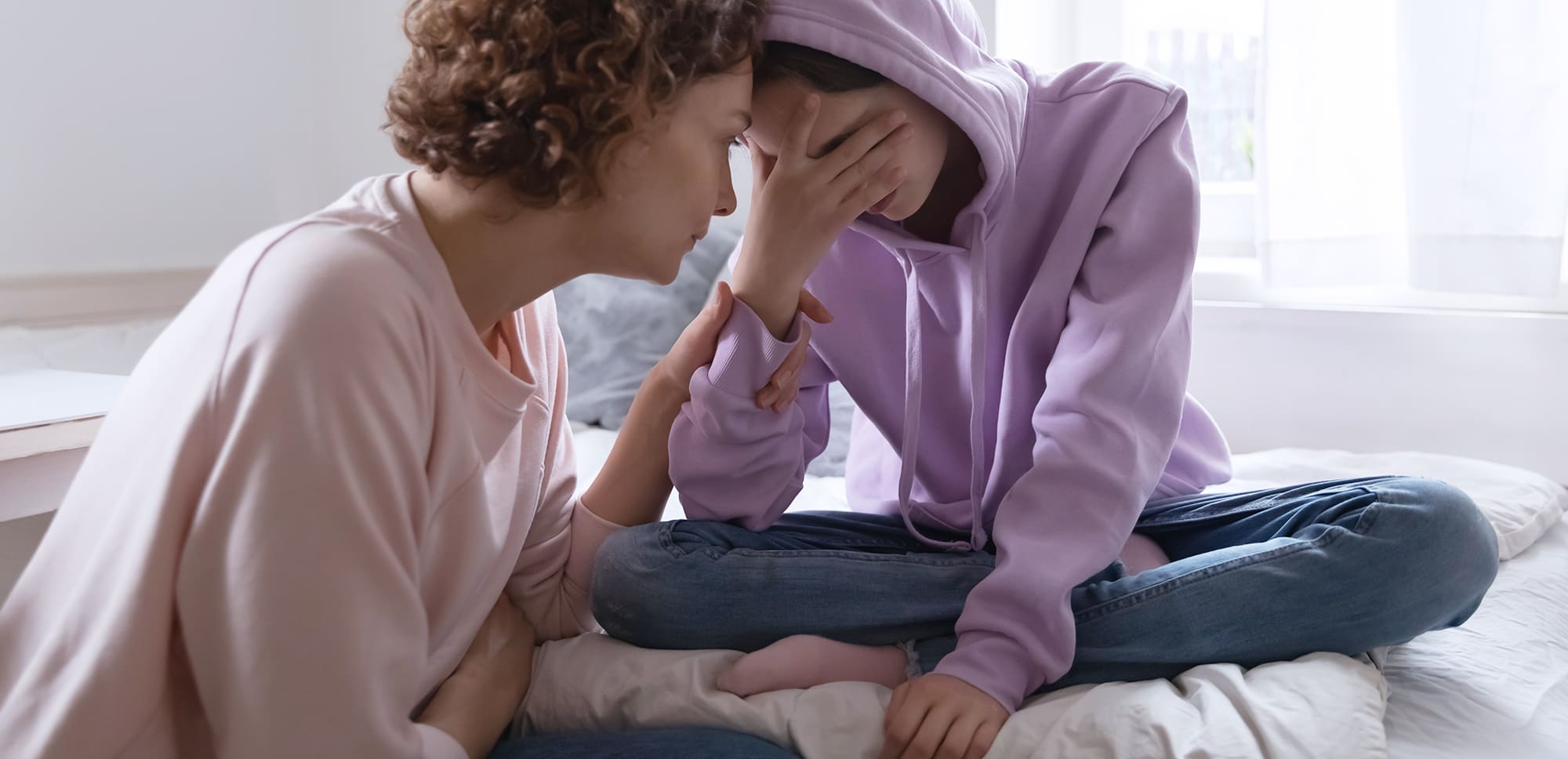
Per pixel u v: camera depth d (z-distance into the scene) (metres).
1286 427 1.78
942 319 1.11
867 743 0.86
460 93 0.75
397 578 0.69
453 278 0.80
